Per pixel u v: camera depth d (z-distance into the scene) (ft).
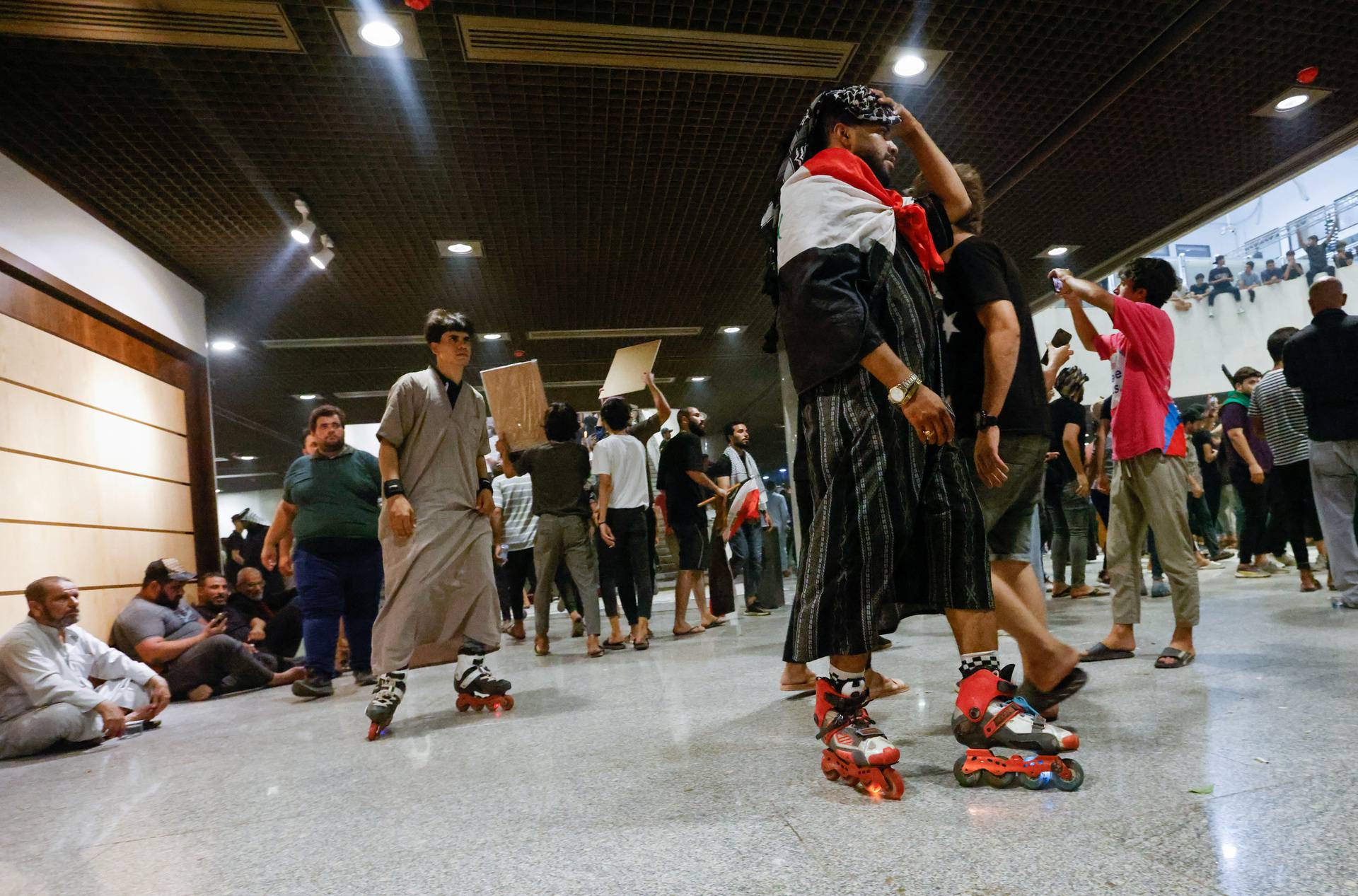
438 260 19.47
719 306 25.04
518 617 18.51
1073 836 3.59
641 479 14.87
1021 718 4.49
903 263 4.91
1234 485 16.74
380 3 10.55
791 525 31.12
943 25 12.07
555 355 29.53
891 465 4.60
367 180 15.33
